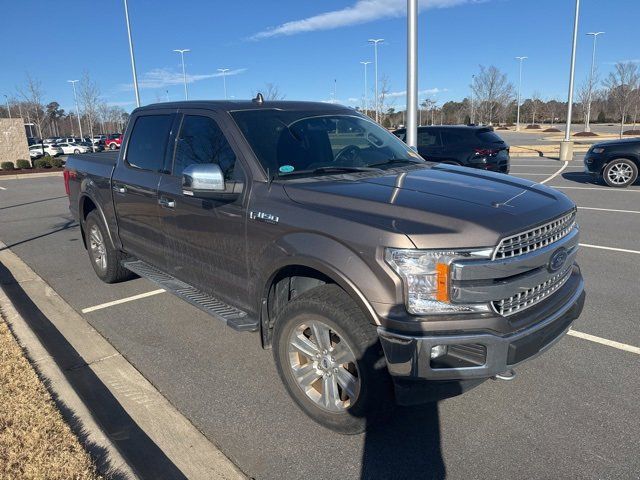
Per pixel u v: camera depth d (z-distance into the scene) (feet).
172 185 14.34
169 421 11.16
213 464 9.77
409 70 28.66
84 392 12.44
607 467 9.41
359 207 9.90
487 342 8.87
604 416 10.93
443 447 10.11
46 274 22.20
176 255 14.73
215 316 12.57
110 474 8.89
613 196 39.50
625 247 24.14
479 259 8.80
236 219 11.94
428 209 9.41
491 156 41.09
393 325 8.94
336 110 15.14
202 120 13.92
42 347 13.61
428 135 43.04
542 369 12.94
